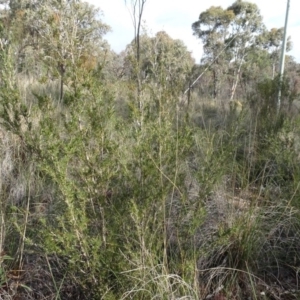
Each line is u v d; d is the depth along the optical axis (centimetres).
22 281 247
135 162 224
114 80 251
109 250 215
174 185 228
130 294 215
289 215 298
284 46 825
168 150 230
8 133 379
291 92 568
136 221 212
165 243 230
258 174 395
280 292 256
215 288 252
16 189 317
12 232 277
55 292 239
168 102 238
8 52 220
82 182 224
